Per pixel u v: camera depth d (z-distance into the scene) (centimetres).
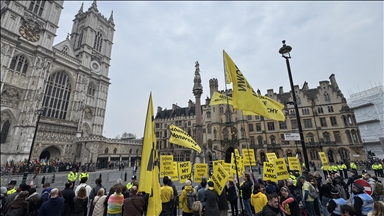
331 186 861
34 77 4834
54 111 5288
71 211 752
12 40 4519
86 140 5153
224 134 5750
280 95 5678
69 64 5819
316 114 5006
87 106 6209
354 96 4512
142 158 557
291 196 715
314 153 4756
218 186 799
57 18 5766
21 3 4900
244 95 925
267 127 5400
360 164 3456
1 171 3312
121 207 721
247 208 913
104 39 7475
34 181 2316
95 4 7344
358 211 636
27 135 4366
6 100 4312
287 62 1220
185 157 6931
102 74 6994
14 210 599
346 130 4616
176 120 7612
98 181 934
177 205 909
